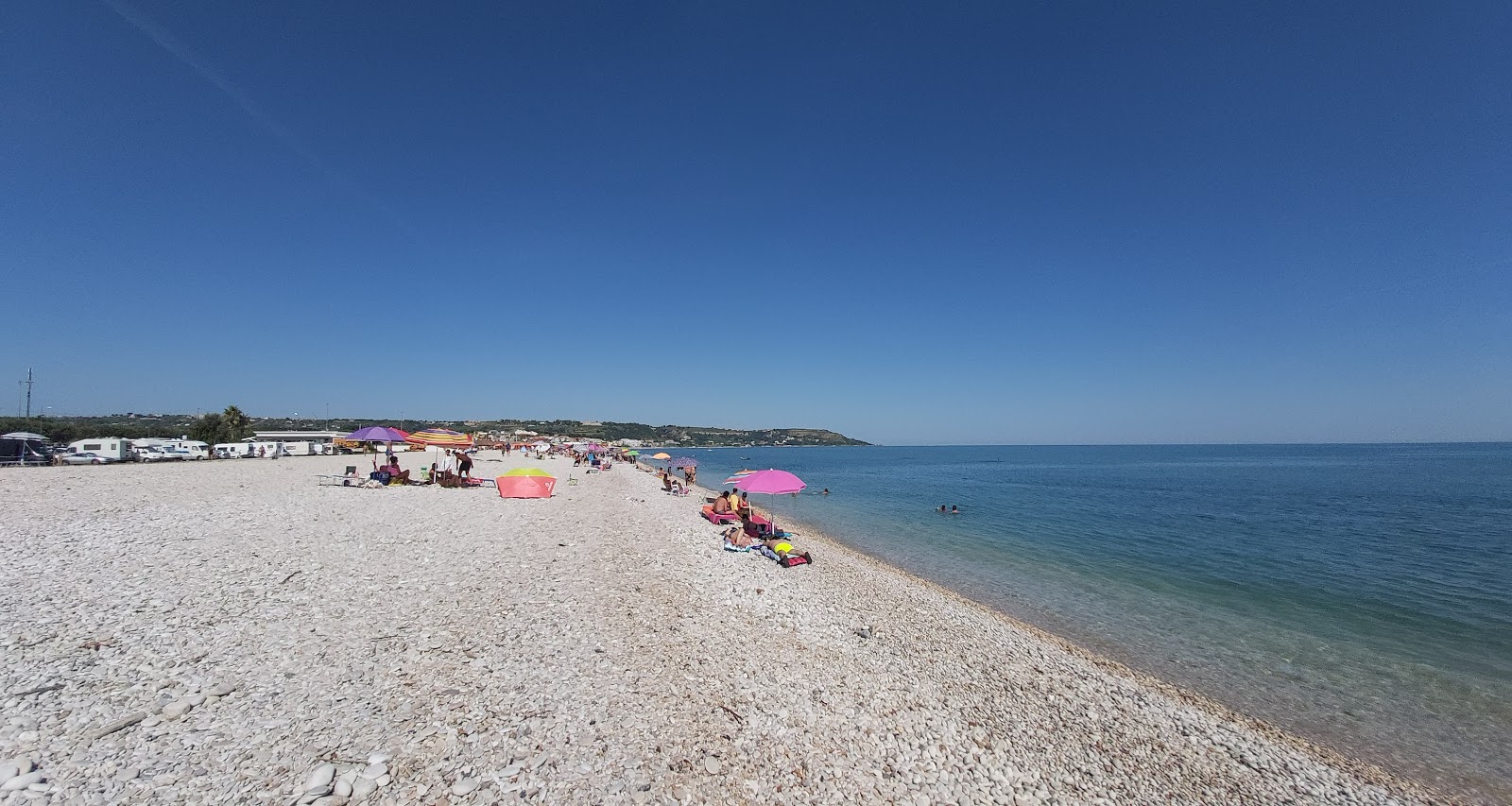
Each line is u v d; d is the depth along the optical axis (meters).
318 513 18.81
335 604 9.39
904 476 73.81
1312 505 41.09
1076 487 57.06
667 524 21.94
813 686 8.16
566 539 16.97
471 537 16.11
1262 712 9.68
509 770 5.31
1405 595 17.08
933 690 8.65
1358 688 10.70
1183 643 12.92
